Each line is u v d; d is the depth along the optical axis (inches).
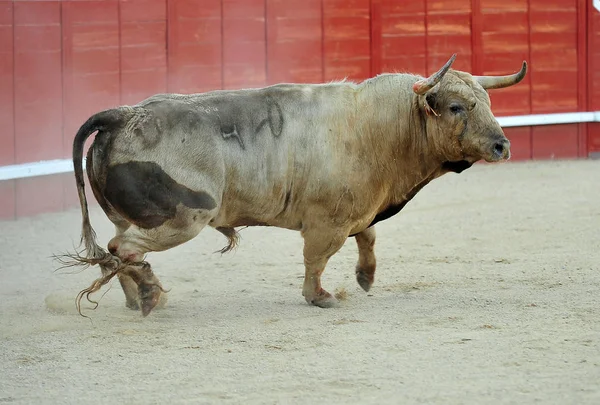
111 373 324.2
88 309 412.8
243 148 390.0
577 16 895.1
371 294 436.1
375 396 296.2
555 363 324.2
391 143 403.2
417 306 408.8
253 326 379.2
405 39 855.7
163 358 339.0
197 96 397.1
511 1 877.8
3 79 655.8
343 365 327.0
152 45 745.0
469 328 369.7
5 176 648.4
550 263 495.5
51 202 683.4
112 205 382.3
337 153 398.6
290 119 398.6
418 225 616.7
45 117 681.0
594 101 906.1
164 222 378.6
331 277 473.4
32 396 303.9
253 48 800.3
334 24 832.3
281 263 515.8
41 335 371.2
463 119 391.9
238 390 304.5
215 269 501.0
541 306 403.9
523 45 883.4
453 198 714.8
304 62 824.3
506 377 311.0
